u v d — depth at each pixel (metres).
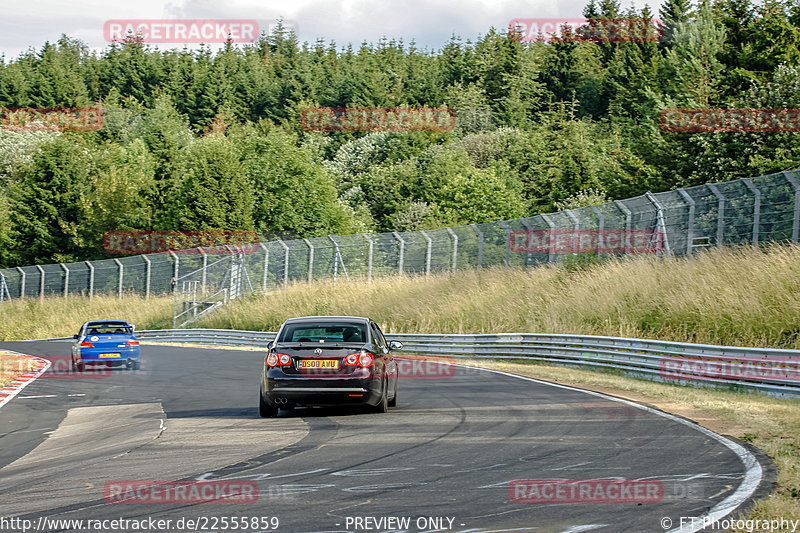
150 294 197.12
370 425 44.03
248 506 25.81
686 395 55.38
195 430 44.72
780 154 160.00
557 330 98.56
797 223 88.94
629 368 75.12
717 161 168.25
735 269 89.06
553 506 25.00
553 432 40.12
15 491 30.33
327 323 49.84
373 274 150.62
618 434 39.09
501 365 89.50
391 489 27.88
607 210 115.81
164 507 26.06
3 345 163.00
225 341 147.25
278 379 46.78
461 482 28.80
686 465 31.09
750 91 177.38
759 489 26.45
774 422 42.06
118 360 93.62
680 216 104.62
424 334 110.44
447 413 48.53
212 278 182.00
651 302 92.81
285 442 38.94
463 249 137.62
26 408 61.47
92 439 44.44
